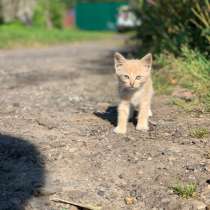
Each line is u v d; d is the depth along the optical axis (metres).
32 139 0.97
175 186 0.76
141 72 1.01
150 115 1.14
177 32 1.81
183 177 0.79
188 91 1.35
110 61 2.39
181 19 1.83
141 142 0.95
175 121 1.09
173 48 1.70
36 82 1.66
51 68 2.05
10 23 4.67
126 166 0.84
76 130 1.03
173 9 1.85
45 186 0.77
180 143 0.94
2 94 1.43
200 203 0.71
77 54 2.87
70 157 0.88
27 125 1.07
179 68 1.50
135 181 0.79
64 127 1.05
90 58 2.57
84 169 0.83
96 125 1.07
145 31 2.04
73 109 1.24
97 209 0.71
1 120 1.12
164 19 1.90
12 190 0.77
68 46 3.70
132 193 0.75
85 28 7.87
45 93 1.46
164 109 1.20
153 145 0.93
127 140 0.96
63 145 0.93
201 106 1.20
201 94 1.30
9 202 0.73
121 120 1.02
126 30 6.18
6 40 3.44
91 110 1.22
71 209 0.72
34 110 1.22
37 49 3.33
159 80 1.48
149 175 0.80
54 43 3.88
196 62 1.45
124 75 1.01
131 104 1.04
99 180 0.79
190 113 1.16
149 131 1.02
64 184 0.78
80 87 1.57
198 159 0.86
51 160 0.87
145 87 1.03
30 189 0.77
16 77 1.77
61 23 5.96
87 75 1.85
